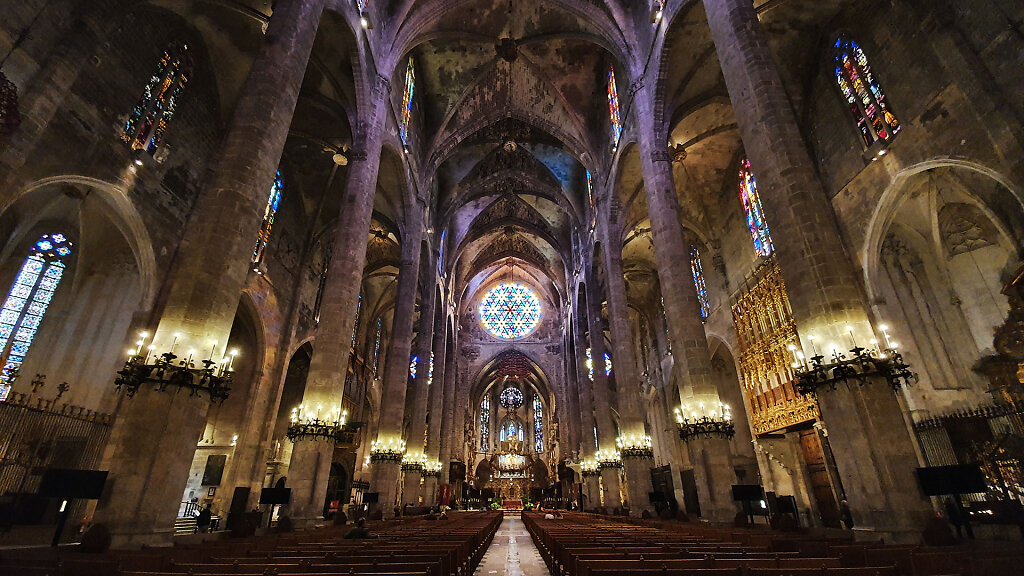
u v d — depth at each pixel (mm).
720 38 12398
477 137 31250
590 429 32750
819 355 8914
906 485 7723
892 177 13961
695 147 23453
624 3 21344
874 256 14742
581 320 35219
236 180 9922
